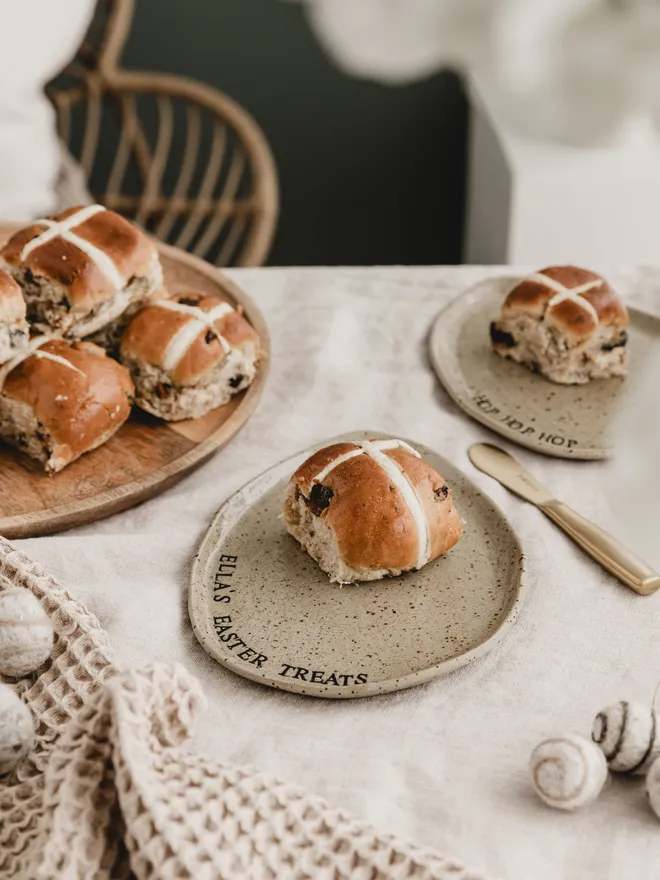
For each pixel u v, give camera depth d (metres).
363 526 0.48
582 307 0.61
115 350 0.62
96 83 0.99
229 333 0.60
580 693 0.45
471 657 0.45
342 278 0.72
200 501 0.55
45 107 0.94
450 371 0.64
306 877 0.36
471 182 1.25
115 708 0.37
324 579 0.50
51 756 0.38
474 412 0.60
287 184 1.32
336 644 0.46
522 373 0.63
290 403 0.62
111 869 0.37
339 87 1.24
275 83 1.24
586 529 0.52
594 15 0.33
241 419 0.59
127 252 0.60
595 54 0.38
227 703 0.44
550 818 0.40
